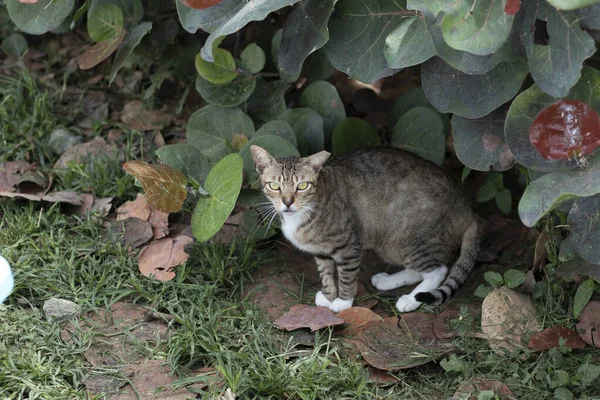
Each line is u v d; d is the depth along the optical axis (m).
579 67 3.27
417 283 4.72
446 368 3.84
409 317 4.30
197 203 4.46
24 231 4.71
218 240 4.81
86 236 4.79
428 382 3.86
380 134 5.58
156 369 3.84
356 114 5.88
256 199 4.76
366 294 4.61
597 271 3.83
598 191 3.24
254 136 4.91
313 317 4.16
